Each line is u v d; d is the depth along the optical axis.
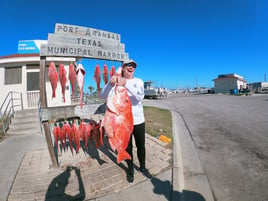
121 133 2.02
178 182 2.65
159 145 4.32
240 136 5.17
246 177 2.87
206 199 2.33
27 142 5.04
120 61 3.71
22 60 8.69
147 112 10.09
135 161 3.42
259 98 18.89
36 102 9.03
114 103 2.05
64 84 2.71
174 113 10.21
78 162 3.43
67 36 3.04
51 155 3.19
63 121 3.27
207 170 3.13
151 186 2.58
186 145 4.50
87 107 3.47
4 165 3.43
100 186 2.59
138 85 2.60
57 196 2.40
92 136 2.87
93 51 3.29
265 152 3.88
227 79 41.38
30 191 2.53
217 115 9.08
